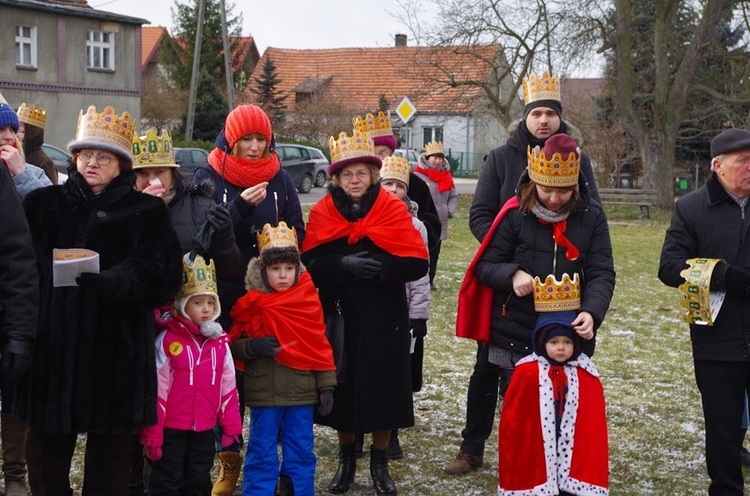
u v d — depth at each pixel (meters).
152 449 4.23
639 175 32.69
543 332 4.55
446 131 49.06
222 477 5.03
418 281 5.70
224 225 4.41
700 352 4.71
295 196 5.27
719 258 4.69
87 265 3.79
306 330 4.69
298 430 4.75
